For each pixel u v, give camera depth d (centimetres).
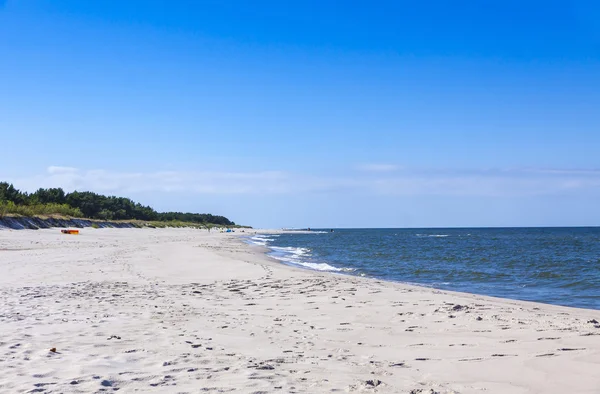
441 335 767
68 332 761
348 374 541
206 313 985
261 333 789
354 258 3356
